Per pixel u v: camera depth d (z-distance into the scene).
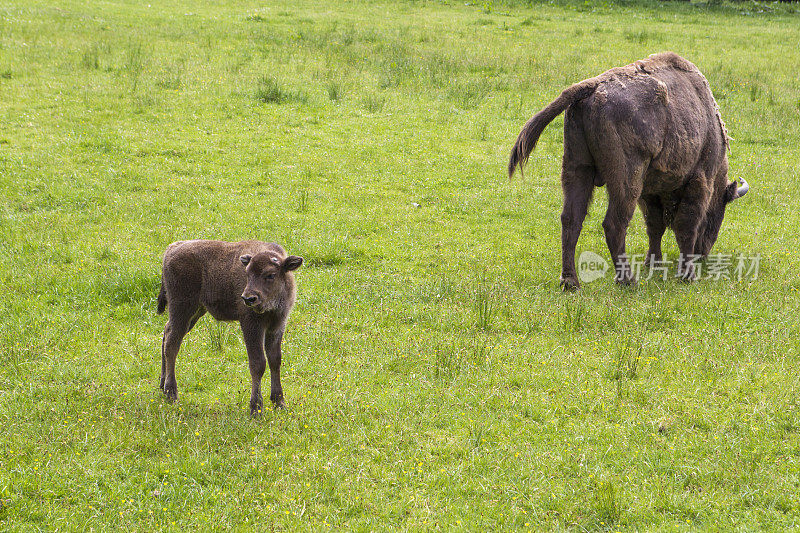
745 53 35.34
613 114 13.86
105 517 7.89
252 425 9.52
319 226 17.38
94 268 14.70
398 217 18.19
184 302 10.22
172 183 19.55
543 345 11.96
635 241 17.47
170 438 9.33
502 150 23.27
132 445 9.16
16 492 8.22
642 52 34.50
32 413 9.84
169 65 29.75
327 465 8.77
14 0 41.66
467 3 48.56
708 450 8.98
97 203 18.23
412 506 8.12
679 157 14.73
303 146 22.81
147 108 25.03
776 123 25.75
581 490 8.33
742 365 11.06
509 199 19.61
